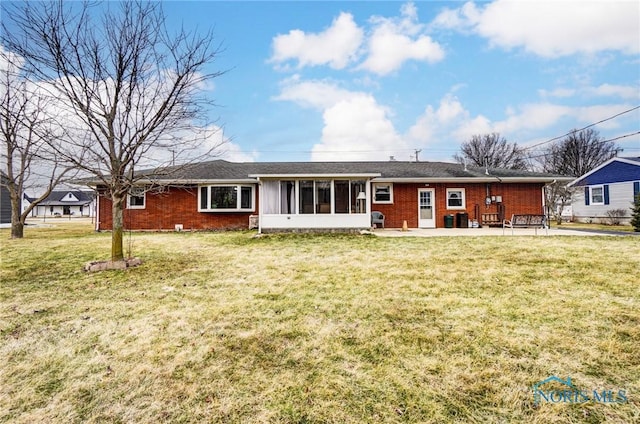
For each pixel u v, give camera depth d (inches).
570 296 174.7
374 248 345.1
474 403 89.4
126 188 268.2
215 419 84.8
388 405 89.1
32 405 91.4
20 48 229.8
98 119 255.0
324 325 142.9
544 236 427.8
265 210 493.0
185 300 179.6
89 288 205.2
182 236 487.2
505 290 187.8
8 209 885.8
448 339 127.0
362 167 681.6
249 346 124.3
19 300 182.1
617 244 341.4
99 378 104.3
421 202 611.8
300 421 83.5
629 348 117.4
